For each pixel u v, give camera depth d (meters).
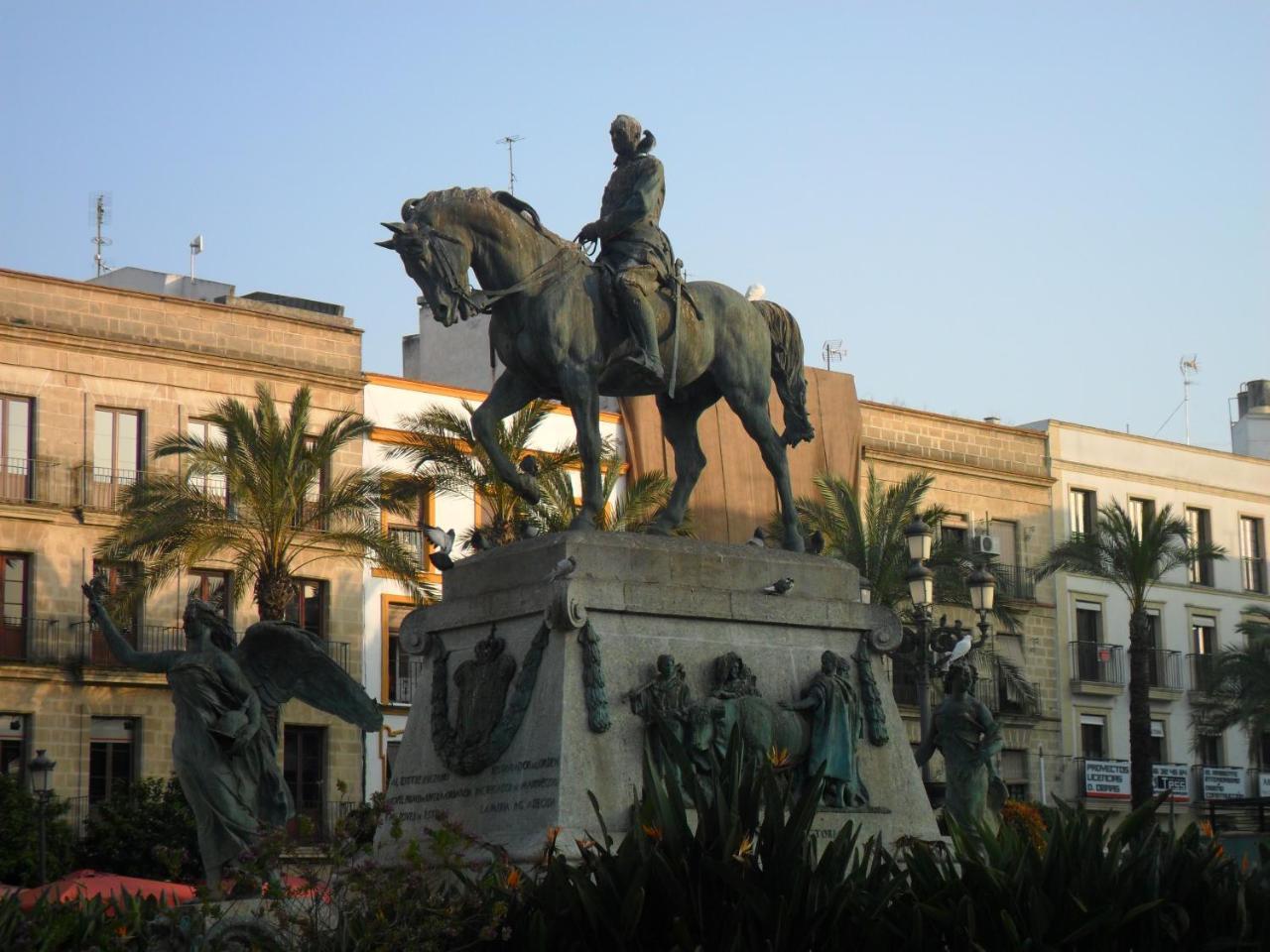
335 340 43.00
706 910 10.38
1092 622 55.41
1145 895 10.98
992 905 10.76
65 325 39.56
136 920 12.43
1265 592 59.72
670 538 12.82
